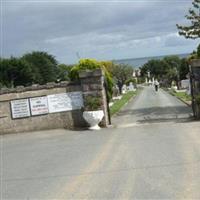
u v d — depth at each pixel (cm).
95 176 936
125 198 738
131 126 1925
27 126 1977
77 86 1953
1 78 7656
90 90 1930
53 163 1160
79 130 1906
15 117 1972
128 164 1038
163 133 1576
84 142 1530
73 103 1958
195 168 926
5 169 1145
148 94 6053
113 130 1817
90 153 1268
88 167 1048
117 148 1315
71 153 1307
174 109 2800
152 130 1697
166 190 765
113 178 898
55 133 1862
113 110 2969
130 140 1467
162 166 973
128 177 894
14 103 1969
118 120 2294
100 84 1917
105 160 1126
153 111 2766
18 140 1769
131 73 8631
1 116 1973
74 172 1003
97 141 1524
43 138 1752
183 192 745
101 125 1952
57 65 9769
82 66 2309
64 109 1964
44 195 816
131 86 8650
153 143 1348
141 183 831
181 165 968
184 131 1580
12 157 1352
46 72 9038
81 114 1959
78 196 784
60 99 1964
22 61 7919
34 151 1435
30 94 1970
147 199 720
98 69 1909
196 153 1108
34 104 1970
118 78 7100
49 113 1972
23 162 1233
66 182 905
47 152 1383
